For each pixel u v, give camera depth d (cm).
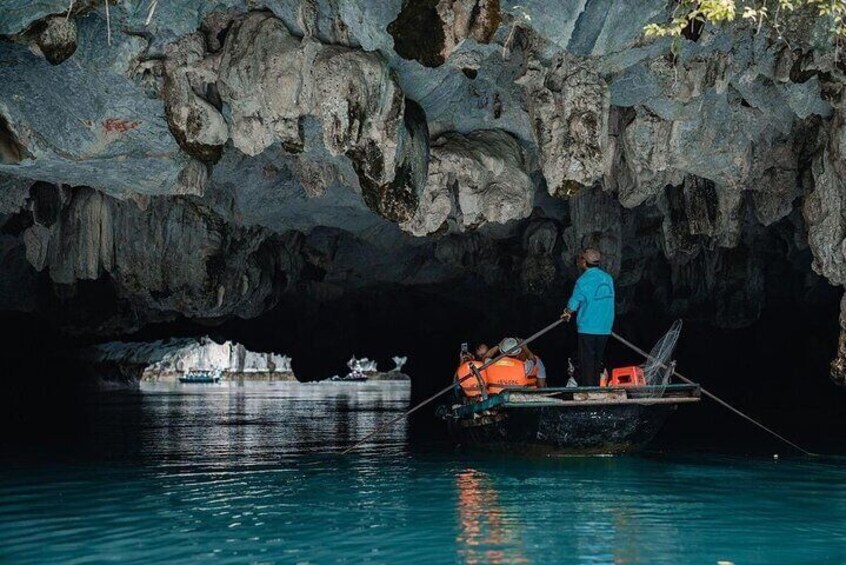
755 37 956
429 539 596
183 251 1546
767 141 1176
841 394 2058
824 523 652
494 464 980
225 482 859
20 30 818
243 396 3384
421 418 1920
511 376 1071
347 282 2103
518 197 1132
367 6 855
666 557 550
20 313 2425
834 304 1998
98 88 933
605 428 975
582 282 990
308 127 1077
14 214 1462
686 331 2245
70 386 3444
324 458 1062
